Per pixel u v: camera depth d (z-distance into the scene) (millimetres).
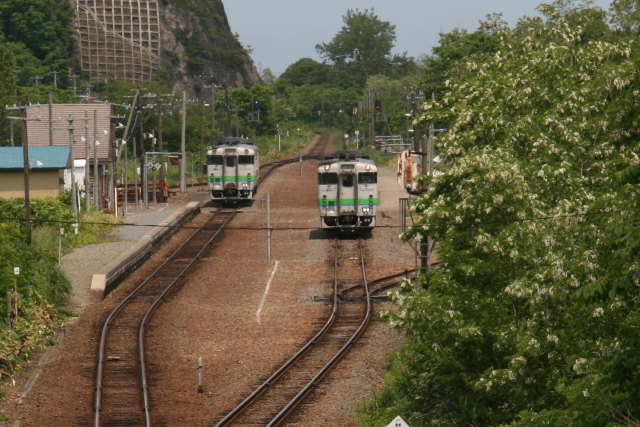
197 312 113062
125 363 88875
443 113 82812
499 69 84438
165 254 156125
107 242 158000
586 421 42281
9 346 88375
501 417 60094
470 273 62125
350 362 88938
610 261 49375
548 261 55625
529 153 72688
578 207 59625
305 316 109875
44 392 79062
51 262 121250
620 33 87188
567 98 74938
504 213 63531
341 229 164125
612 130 54094
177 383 82125
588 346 51375
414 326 62469
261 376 83875
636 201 48906
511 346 57719
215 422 70500
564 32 83000
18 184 187625
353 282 130000
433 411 67875
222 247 161500
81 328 103750
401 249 154125
